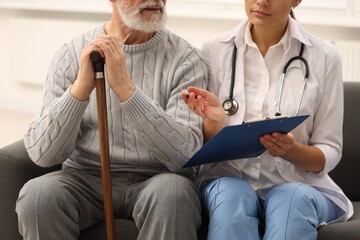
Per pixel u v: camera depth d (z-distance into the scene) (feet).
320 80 9.33
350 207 9.35
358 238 8.21
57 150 8.71
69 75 9.31
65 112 8.53
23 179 8.89
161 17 9.14
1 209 8.84
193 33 19.53
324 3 17.48
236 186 8.55
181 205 8.15
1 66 23.13
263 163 9.32
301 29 9.52
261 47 9.52
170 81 9.28
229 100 9.36
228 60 9.58
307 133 9.43
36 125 8.81
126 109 8.49
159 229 8.14
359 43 16.85
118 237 8.64
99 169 9.21
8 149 9.04
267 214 8.40
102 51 8.36
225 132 7.92
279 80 9.37
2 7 22.03
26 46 21.76
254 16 9.14
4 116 22.53
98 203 9.03
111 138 9.14
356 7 17.07
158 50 9.44
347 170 10.16
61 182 8.63
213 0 18.72
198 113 8.85
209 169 9.49
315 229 8.26
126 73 8.53
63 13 21.35
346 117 10.21
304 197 8.38
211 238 8.21
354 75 17.03
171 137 8.62
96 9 20.04
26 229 8.38
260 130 8.20
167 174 8.58
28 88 22.75
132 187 9.04
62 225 8.38
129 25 9.11
